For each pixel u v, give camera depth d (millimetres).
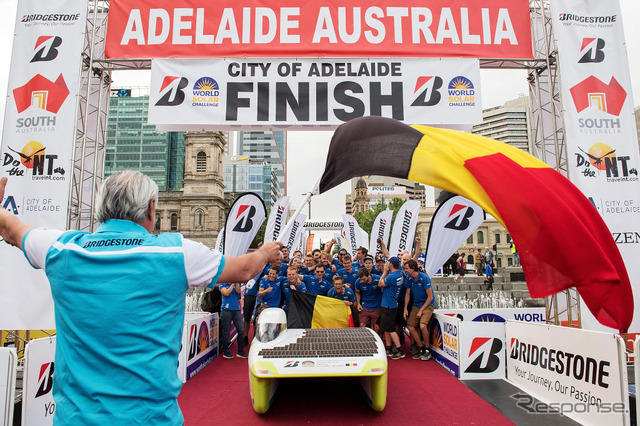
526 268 3451
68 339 1436
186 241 1646
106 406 1350
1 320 5977
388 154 4078
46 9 6742
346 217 15641
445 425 4105
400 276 7051
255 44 6980
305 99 6918
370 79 6957
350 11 7051
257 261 1812
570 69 6773
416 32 7035
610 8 6898
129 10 7020
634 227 6426
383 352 4449
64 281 1478
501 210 3611
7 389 3445
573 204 3693
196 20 7008
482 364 5715
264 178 106625
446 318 6270
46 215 6289
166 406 1454
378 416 4340
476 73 6977
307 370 4055
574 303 7570
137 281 1471
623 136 6629
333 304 6363
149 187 1716
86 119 6875
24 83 6578
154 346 1466
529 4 7195
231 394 5094
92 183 7180
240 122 6867
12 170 6387
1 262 6059
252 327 9914
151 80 6891
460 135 4070
